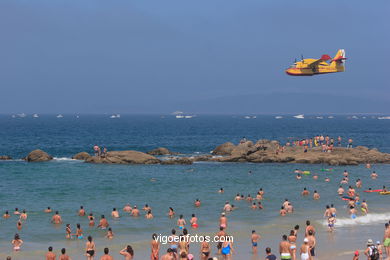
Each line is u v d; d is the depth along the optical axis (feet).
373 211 189.67
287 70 326.65
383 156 363.97
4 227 159.94
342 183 261.24
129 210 186.39
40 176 279.49
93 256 126.21
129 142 614.75
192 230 158.30
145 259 126.93
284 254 116.16
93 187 242.99
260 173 300.20
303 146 414.82
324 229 161.17
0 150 475.72
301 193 230.07
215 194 225.56
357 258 117.08
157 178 275.39
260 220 173.68
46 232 154.10
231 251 127.54
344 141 622.13
